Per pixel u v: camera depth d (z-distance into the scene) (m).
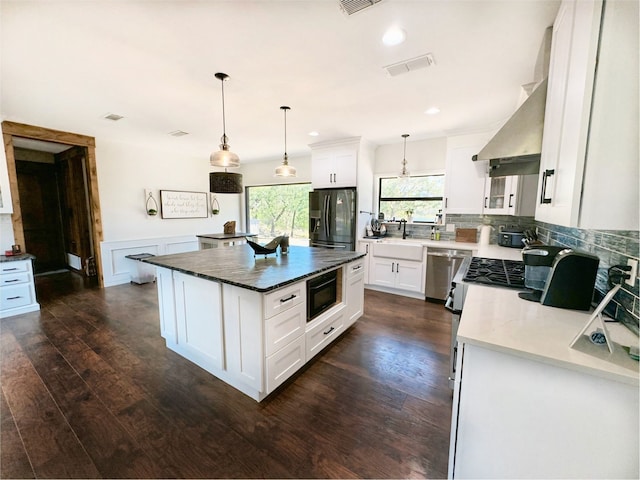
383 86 2.44
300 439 1.59
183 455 1.48
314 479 1.36
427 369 2.28
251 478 1.36
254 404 1.88
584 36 0.97
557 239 2.30
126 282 4.85
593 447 0.93
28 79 2.33
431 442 1.57
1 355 2.48
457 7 1.48
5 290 3.32
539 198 1.56
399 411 1.81
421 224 4.54
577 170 0.97
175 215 5.55
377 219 4.88
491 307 1.37
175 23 1.61
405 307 3.70
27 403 1.87
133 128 3.83
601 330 1.11
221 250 3.27
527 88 2.33
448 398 1.93
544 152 1.46
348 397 1.95
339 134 4.11
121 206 4.77
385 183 4.88
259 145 4.86
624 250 1.19
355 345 2.67
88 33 1.71
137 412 1.79
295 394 1.98
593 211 0.96
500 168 2.06
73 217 5.43
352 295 2.92
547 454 1.00
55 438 1.58
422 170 4.45
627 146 0.92
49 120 3.46
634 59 0.89
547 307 1.37
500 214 3.66
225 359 2.07
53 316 3.36
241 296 1.88
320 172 4.75
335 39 1.77
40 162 5.70
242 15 1.55
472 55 1.94
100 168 4.48
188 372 2.24
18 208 3.65
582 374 0.91
